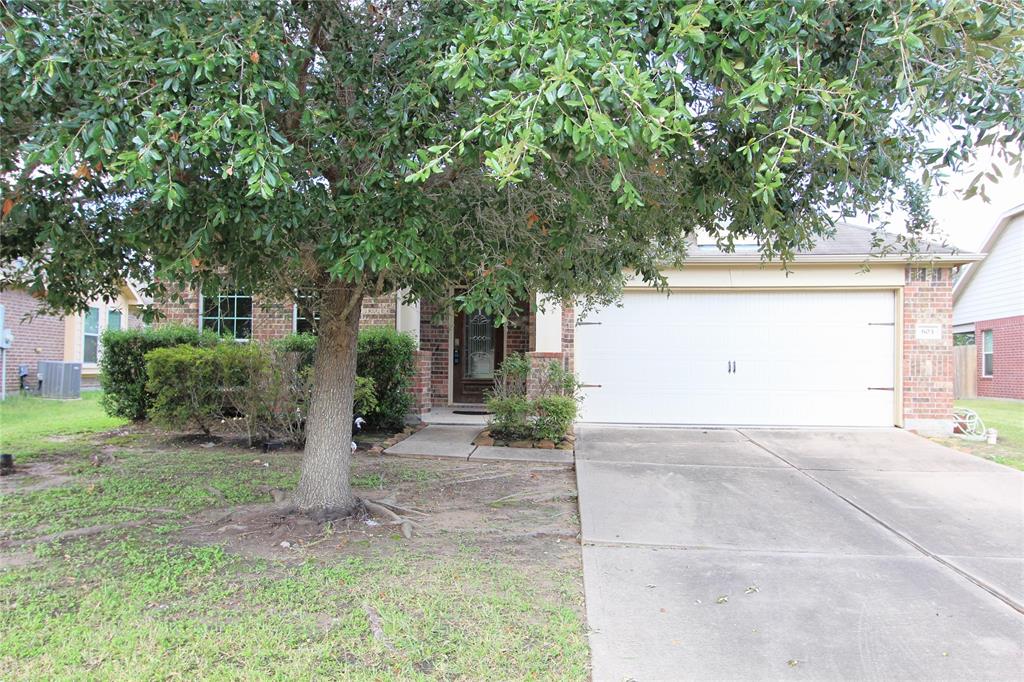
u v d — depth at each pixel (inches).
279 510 184.9
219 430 336.8
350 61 141.3
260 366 295.9
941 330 361.4
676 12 94.6
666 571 149.4
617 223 150.3
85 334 667.4
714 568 151.6
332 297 178.2
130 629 114.1
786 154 97.3
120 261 142.3
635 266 198.8
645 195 143.9
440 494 222.8
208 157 103.7
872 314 370.6
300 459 272.5
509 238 142.9
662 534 176.9
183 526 176.4
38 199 119.9
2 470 242.7
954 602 133.6
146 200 124.9
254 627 115.7
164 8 113.3
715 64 98.3
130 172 95.8
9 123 113.2
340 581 138.3
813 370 374.0
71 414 421.4
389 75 139.6
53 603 124.6
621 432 354.0
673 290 378.0
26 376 569.9
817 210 159.0
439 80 118.0
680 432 354.0
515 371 328.2
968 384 754.2
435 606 126.7
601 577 145.3
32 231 130.3
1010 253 693.9
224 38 107.7
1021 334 673.6
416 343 374.3
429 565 150.0
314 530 171.5
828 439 333.1
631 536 174.9
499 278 128.5
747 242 385.4
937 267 356.8
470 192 139.4
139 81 105.5
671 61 97.0
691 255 364.5
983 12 86.0
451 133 122.7
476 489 231.1
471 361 450.3
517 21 94.3
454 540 171.3
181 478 234.4
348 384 187.6
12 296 553.3
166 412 299.4
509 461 280.2
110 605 123.6
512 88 96.0
